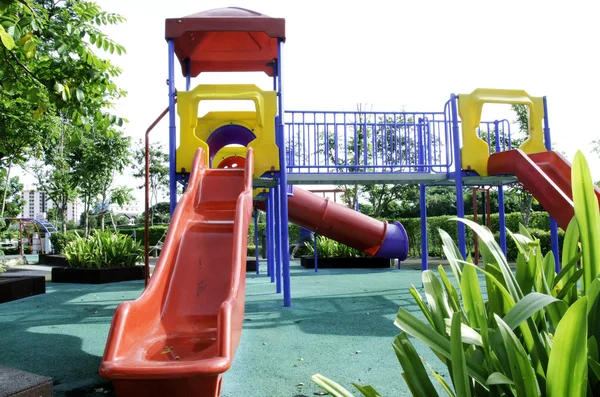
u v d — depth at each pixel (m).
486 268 1.52
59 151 17.73
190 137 5.59
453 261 1.48
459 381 1.18
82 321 4.68
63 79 3.57
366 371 2.92
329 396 2.49
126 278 8.50
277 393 2.54
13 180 27.06
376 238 9.51
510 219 14.79
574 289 1.40
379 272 9.74
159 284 3.18
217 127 6.92
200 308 3.25
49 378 2.16
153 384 1.98
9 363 3.18
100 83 4.04
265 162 5.59
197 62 7.80
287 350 3.45
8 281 6.13
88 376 2.89
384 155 7.48
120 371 1.94
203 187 5.02
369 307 5.33
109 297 6.38
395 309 5.19
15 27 2.90
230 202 4.82
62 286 7.68
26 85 3.56
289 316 4.80
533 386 1.11
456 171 6.35
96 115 3.79
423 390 1.37
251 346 3.57
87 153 18.70
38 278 6.72
